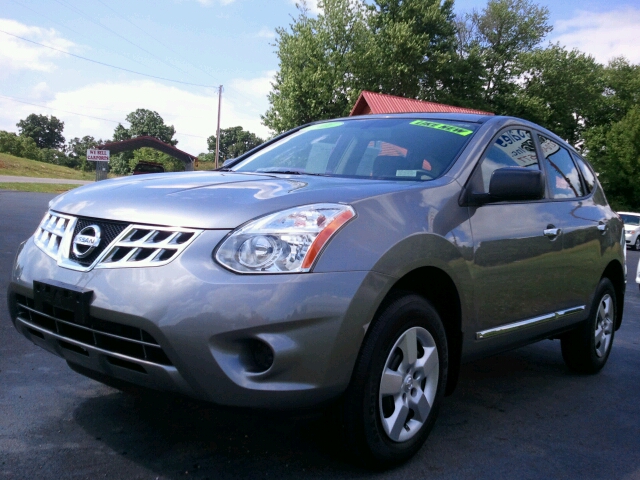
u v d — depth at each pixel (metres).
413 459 2.75
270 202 2.38
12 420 2.87
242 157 4.04
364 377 2.38
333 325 2.23
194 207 2.35
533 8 44.84
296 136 4.06
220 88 51.44
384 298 2.50
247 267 2.18
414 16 36.38
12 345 4.09
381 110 26.52
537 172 2.91
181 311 2.13
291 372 2.17
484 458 2.83
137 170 28.89
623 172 41.09
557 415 3.54
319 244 2.26
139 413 3.04
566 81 44.09
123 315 2.19
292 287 2.17
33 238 2.79
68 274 2.40
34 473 2.35
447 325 2.96
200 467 2.49
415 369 2.65
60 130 127.69
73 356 2.47
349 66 34.22
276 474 2.47
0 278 6.23
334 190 2.57
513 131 3.70
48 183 39.94
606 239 4.35
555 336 4.09
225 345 2.13
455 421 3.31
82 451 2.58
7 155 65.81
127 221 2.37
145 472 2.42
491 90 44.91
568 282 3.83
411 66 35.62
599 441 3.16
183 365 2.13
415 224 2.61
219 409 2.22
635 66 51.06
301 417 2.31
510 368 4.57
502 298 3.17
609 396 3.99
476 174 3.16
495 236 3.07
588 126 49.06
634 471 2.80
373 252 2.38
